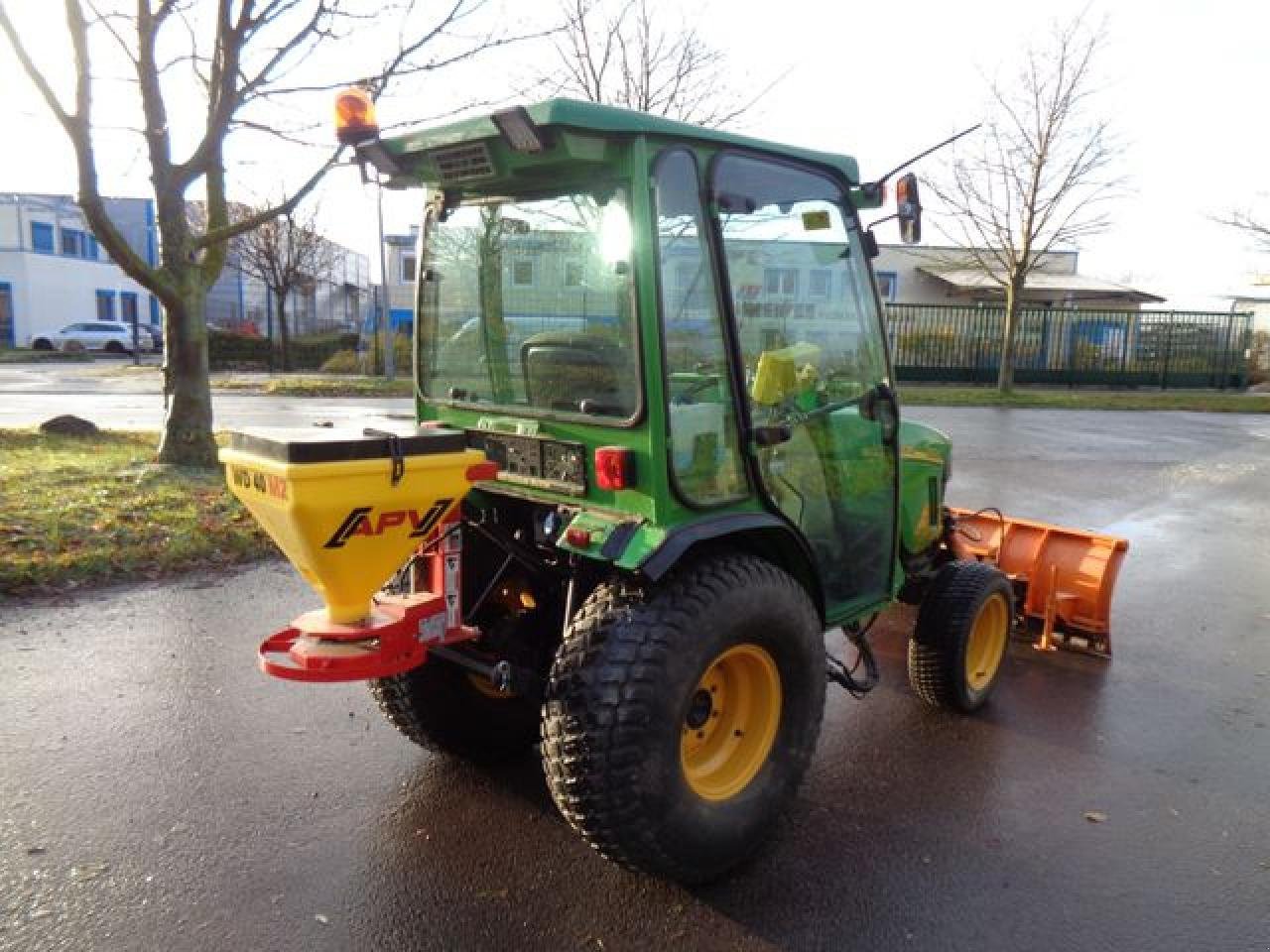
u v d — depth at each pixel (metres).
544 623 3.59
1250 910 3.03
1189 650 5.55
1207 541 8.35
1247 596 6.71
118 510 7.12
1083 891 3.11
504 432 3.33
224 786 3.60
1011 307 21.05
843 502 3.71
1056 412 18.84
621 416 2.94
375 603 2.99
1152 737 4.34
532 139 2.67
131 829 3.29
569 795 2.71
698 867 2.91
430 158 3.11
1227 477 11.66
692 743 3.06
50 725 4.06
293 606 5.66
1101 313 24.33
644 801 2.70
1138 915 2.98
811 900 3.00
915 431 4.60
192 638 5.12
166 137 8.56
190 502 7.56
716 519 3.01
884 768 3.95
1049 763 4.04
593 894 3.00
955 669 4.26
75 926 2.78
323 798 3.54
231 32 8.08
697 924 2.87
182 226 8.84
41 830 3.26
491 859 3.18
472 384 3.50
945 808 3.62
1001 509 9.41
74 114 7.66
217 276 9.48
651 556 2.76
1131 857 3.32
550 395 3.20
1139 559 7.67
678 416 2.92
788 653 3.11
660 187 2.84
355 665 2.72
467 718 3.71
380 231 21.78
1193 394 23.50
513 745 3.88
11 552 6.00
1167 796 3.77
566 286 3.08
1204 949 2.83
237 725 4.11
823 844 3.34
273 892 2.97
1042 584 5.41
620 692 2.67
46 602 5.57
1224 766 4.07
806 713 3.22
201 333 9.05
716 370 3.07
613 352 2.95
